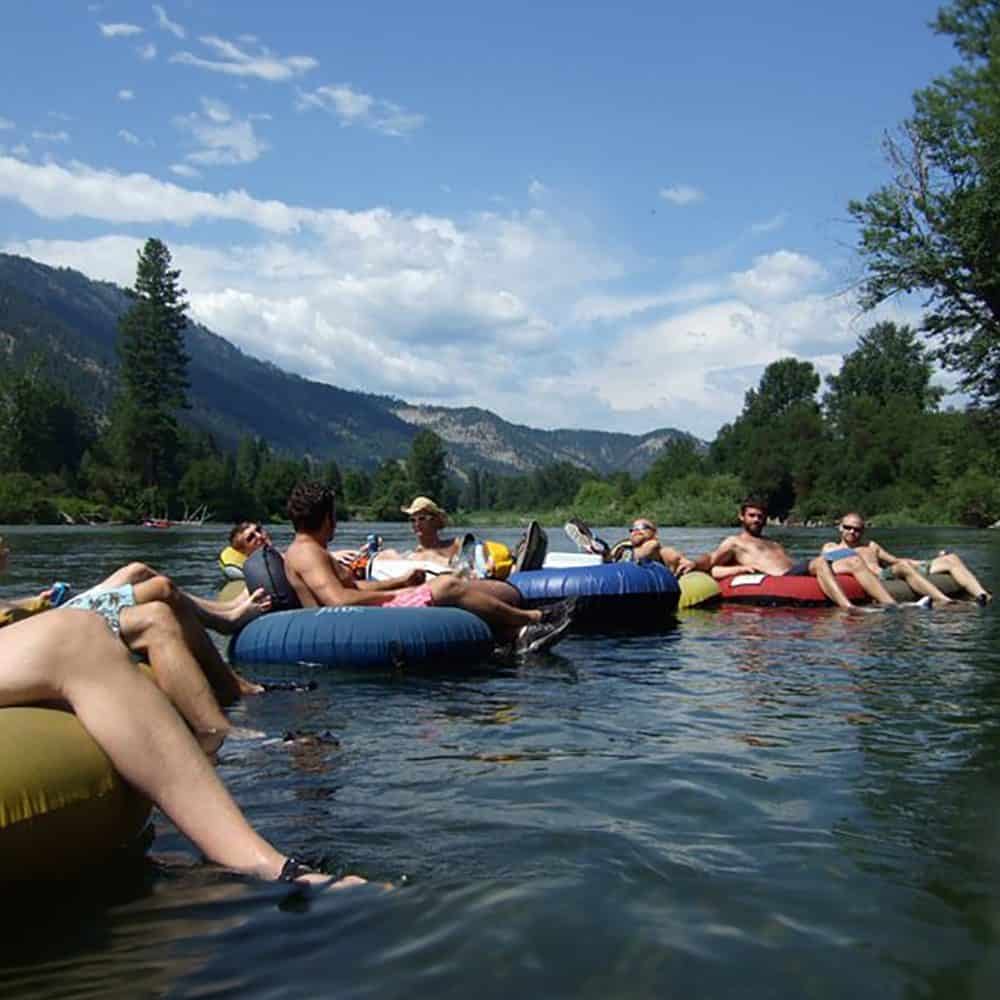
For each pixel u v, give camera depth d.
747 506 11.32
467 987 2.06
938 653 6.92
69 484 73.19
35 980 2.11
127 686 2.80
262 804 3.29
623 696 5.31
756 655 6.88
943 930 2.33
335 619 6.34
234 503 80.69
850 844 2.91
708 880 2.63
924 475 62.59
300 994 2.04
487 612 7.13
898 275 24.98
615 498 90.88
